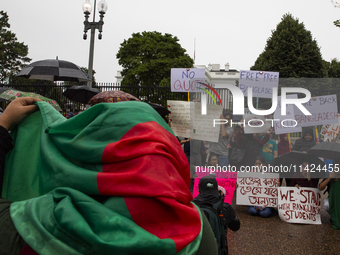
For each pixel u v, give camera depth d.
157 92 12.75
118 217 0.62
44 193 0.75
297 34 21.06
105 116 0.74
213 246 0.80
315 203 4.85
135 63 30.77
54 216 0.63
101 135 0.73
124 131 0.72
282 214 4.94
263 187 5.26
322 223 4.87
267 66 21.73
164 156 0.70
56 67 9.14
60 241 0.60
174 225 0.67
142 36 32.22
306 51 20.80
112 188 0.65
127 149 0.69
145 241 0.58
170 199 0.65
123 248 0.57
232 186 4.31
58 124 0.80
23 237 0.60
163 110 4.69
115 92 1.85
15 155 0.90
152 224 0.65
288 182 5.30
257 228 4.61
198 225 0.70
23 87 13.23
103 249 0.57
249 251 3.73
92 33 10.15
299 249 3.79
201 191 2.53
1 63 32.53
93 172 0.67
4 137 0.89
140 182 0.65
